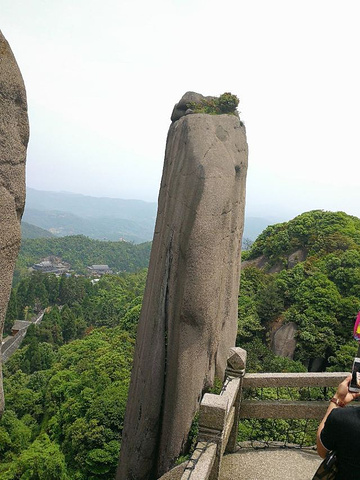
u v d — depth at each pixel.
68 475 16.30
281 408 4.91
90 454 15.20
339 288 28.58
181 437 8.71
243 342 27.48
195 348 8.83
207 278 8.92
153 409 9.42
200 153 9.83
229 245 10.59
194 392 8.86
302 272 31.17
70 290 78.25
